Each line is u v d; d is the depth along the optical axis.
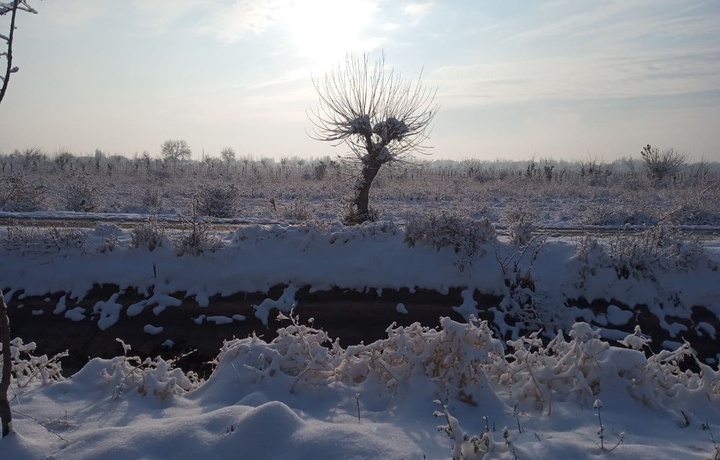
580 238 13.73
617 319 12.14
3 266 13.12
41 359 6.64
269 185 42.12
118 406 5.63
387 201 32.84
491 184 44.56
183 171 63.75
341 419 5.35
